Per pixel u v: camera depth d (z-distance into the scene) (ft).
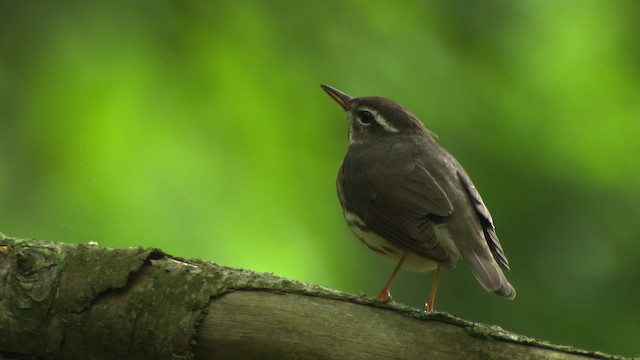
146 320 29.09
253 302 29.19
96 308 29.19
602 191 43.83
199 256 40.42
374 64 43.57
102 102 41.14
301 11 43.42
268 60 42.39
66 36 41.42
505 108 44.27
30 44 41.22
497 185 43.01
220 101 41.75
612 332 42.93
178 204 40.83
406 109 40.83
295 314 29.12
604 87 46.78
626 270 43.29
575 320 43.01
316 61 42.86
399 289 43.98
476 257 34.40
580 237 43.14
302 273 41.09
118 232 40.50
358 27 43.91
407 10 44.62
